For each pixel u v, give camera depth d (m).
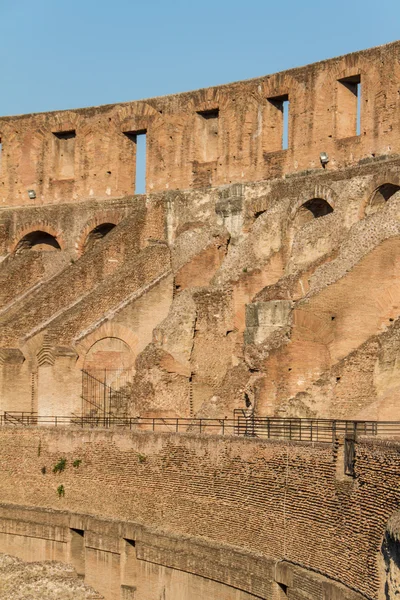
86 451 53.47
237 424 51.34
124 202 74.50
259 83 69.56
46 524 53.53
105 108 77.25
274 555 41.88
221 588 43.72
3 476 56.84
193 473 47.12
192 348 59.28
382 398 46.25
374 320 52.19
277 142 69.62
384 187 58.09
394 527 33.28
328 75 65.88
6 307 71.12
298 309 52.09
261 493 43.12
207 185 71.75
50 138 79.56
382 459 36.22
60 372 62.59
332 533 38.78
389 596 33.50
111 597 49.91
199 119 73.06
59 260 74.81
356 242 53.53
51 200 79.00
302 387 51.91
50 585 49.78
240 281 60.81
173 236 71.06
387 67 62.66
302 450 41.09
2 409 63.56
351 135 66.00
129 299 64.69
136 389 58.28
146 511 49.66
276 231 62.62
